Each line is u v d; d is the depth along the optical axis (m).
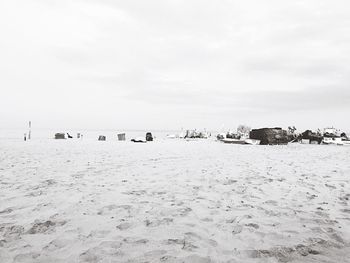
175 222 4.53
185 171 9.50
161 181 7.75
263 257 3.38
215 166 10.80
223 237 3.96
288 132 34.97
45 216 4.70
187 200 5.82
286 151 18.70
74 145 22.36
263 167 10.57
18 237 3.85
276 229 4.26
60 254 3.38
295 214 4.97
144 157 13.88
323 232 4.14
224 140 31.09
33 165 10.37
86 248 3.55
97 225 4.34
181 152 17.12
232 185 7.29
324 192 6.57
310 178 8.28
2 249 3.49
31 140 30.39
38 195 6.00
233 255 3.43
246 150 19.44
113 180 7.78
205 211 5.11
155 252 3.46
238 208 5.30
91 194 6.18
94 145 23.05
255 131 29.81
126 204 5.47
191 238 3.90
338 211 5.15
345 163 11.93
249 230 4.22
